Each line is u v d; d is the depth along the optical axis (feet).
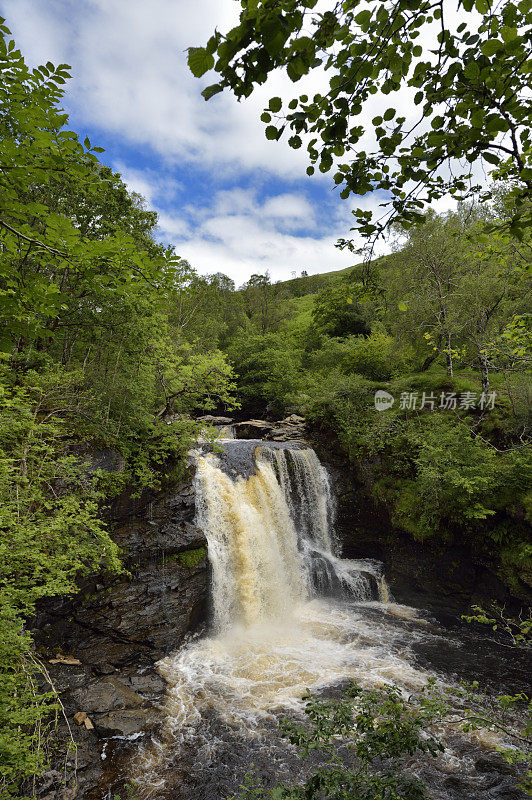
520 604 39.58
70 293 32.35
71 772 21.35
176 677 30.68
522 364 19.89
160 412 47.52
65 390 29.99
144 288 15.46
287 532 48.52
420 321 64.44
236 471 47.52
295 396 84.64
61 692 25.96
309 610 43.70
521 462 40.57
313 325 124.57
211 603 38.40
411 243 66.23
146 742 24.34
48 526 21.08
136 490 36.04
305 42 4.74
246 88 5.24
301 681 30.66
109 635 31.40
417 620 42.39
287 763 23.03
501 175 8.90
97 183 12.28
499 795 21.21
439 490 44.75
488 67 5.47
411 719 10.59
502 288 53.52
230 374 46.03
